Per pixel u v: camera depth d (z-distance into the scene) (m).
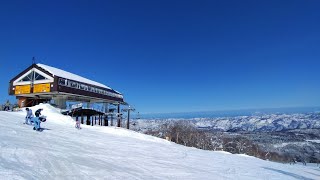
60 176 8.33
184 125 72.38
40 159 9.94
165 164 14.11
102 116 45.19
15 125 18.92
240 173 15.46
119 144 19.50
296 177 17.88
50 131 19.72
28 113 21.23
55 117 30.14
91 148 15.30
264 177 15.38
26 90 35.69
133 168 11.71
